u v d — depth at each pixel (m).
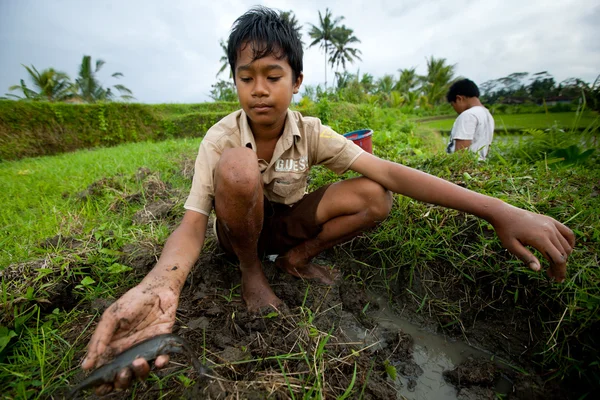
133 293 0.99
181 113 14.79
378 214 1.65
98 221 2.56
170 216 2.60
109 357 0.93
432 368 1.54
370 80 30.55
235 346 1.38
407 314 1.86
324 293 1.78
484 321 1.76
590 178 2.48
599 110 3.69
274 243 1.92
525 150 3.49
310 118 1.71
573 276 1.58
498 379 1.48
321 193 1.73
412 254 2.02
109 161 5.36
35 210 3.04
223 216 1.36
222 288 1.80
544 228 1.28
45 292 1.65
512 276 1.79
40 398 1.21
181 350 1.01
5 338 1.35
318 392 1.18
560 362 1.48
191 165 4.29
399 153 4.03
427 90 41.41
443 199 1.46
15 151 10.25
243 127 1.56
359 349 1.47
